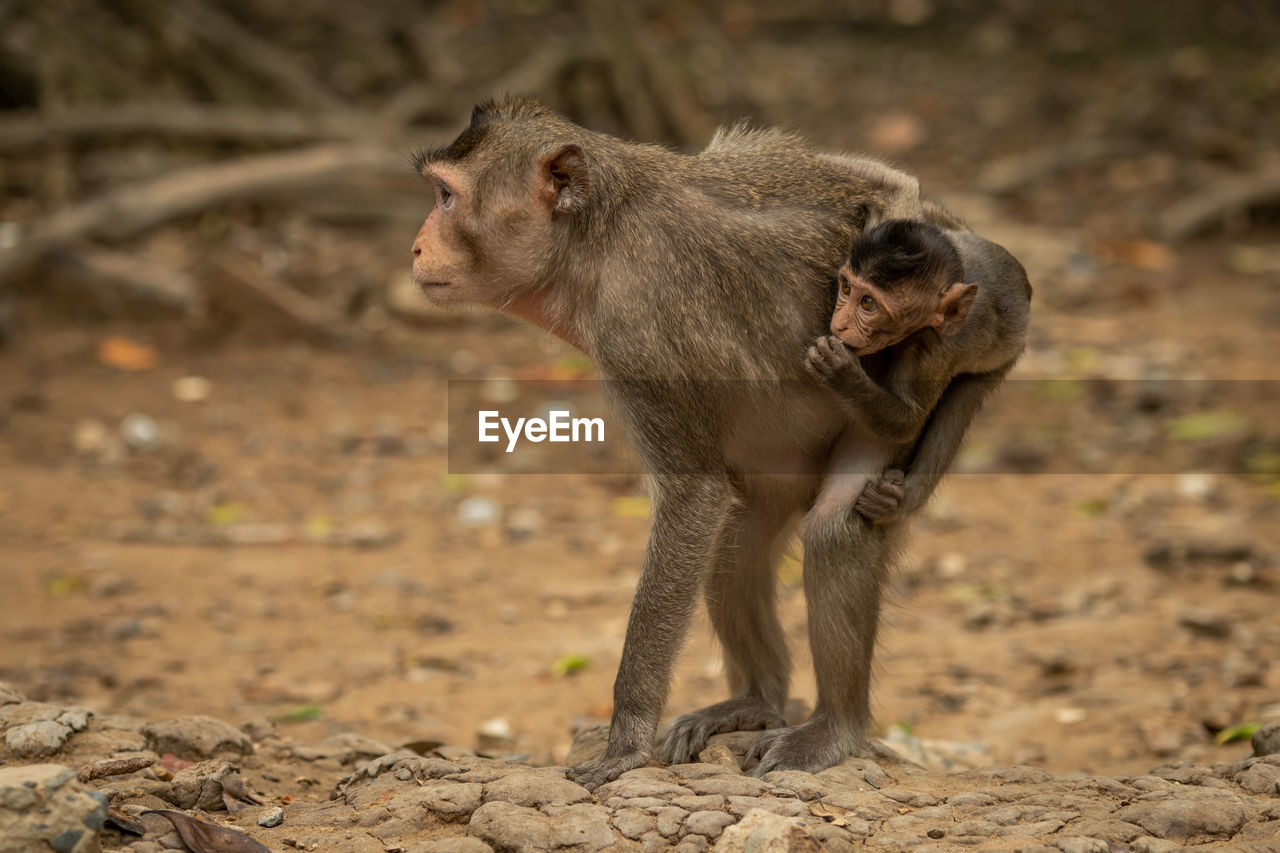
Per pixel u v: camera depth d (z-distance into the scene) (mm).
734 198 4559
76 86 16078
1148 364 11867
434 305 4648
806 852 3645
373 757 5207
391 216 15945
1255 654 7078
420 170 4680
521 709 6645
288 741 5348
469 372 12078
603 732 5008
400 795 4109
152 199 13742
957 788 4359
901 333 4230
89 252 13211
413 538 9039
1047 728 6363
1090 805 4047
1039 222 16047
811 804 3996
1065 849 3650
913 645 7504
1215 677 6805
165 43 16969
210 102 17078
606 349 4359
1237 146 17516
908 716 6594
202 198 14094
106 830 3854
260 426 10828
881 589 4680
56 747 4508
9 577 8141
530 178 4414
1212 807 3930
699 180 4574
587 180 4387
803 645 7727
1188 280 14328
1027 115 19875
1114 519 9188
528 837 3770
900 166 5199
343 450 10438
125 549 8641
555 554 8820
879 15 25062
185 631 7566
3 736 4527
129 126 15297
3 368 11672
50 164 15023
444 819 3996
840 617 4551
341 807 4223
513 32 22047
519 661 7250
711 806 3926
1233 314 13180
